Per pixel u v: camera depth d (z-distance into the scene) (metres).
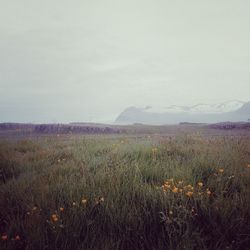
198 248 2.53
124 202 3.50
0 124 33.72
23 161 6.78
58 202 3.65
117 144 9.10
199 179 4.34
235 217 2.95
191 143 8.78
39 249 2.60
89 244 2.66
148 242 2.75
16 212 3.62
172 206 3.05
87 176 4.71
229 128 36.41
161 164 5.36
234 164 5.13
